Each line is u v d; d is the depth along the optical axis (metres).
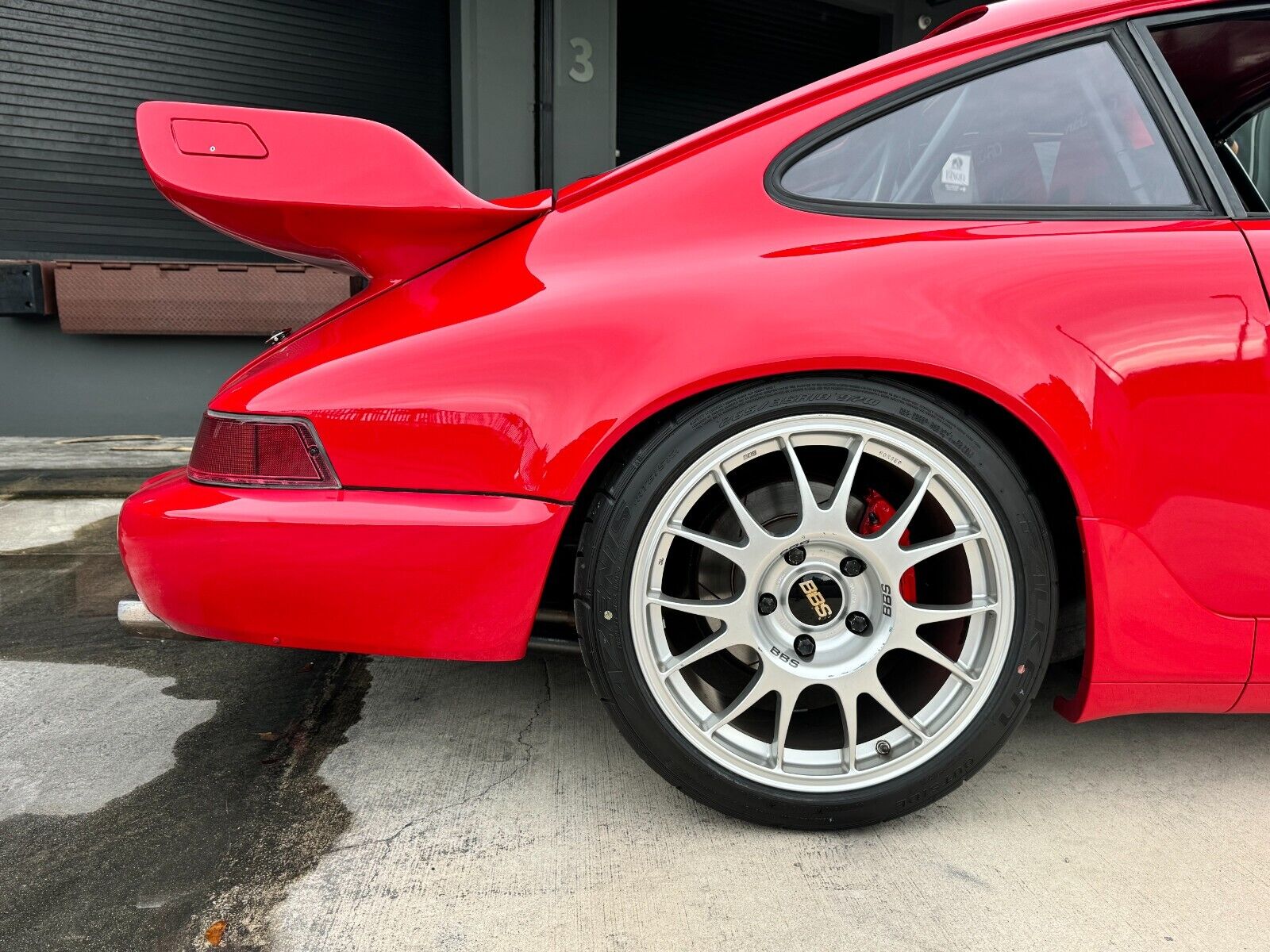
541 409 1.05
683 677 1.16
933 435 1.07
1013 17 1.22
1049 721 1.50
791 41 6.07
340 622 1.08
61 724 1.50
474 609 1.07
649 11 5.57
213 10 4.68
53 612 2.09
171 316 4.23
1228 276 1.09
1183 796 1.27
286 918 1.00
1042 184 1.20
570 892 1.04
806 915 1.00
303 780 1.31
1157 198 1.19
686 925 0.99
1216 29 1.27
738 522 1.17
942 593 1.17
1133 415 1.06
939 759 1.13
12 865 1.10
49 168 4.52
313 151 1.09
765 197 1.16
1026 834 1.17
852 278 1.06
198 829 1.18
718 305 1.05
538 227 1.17
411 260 1.21
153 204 4.76
